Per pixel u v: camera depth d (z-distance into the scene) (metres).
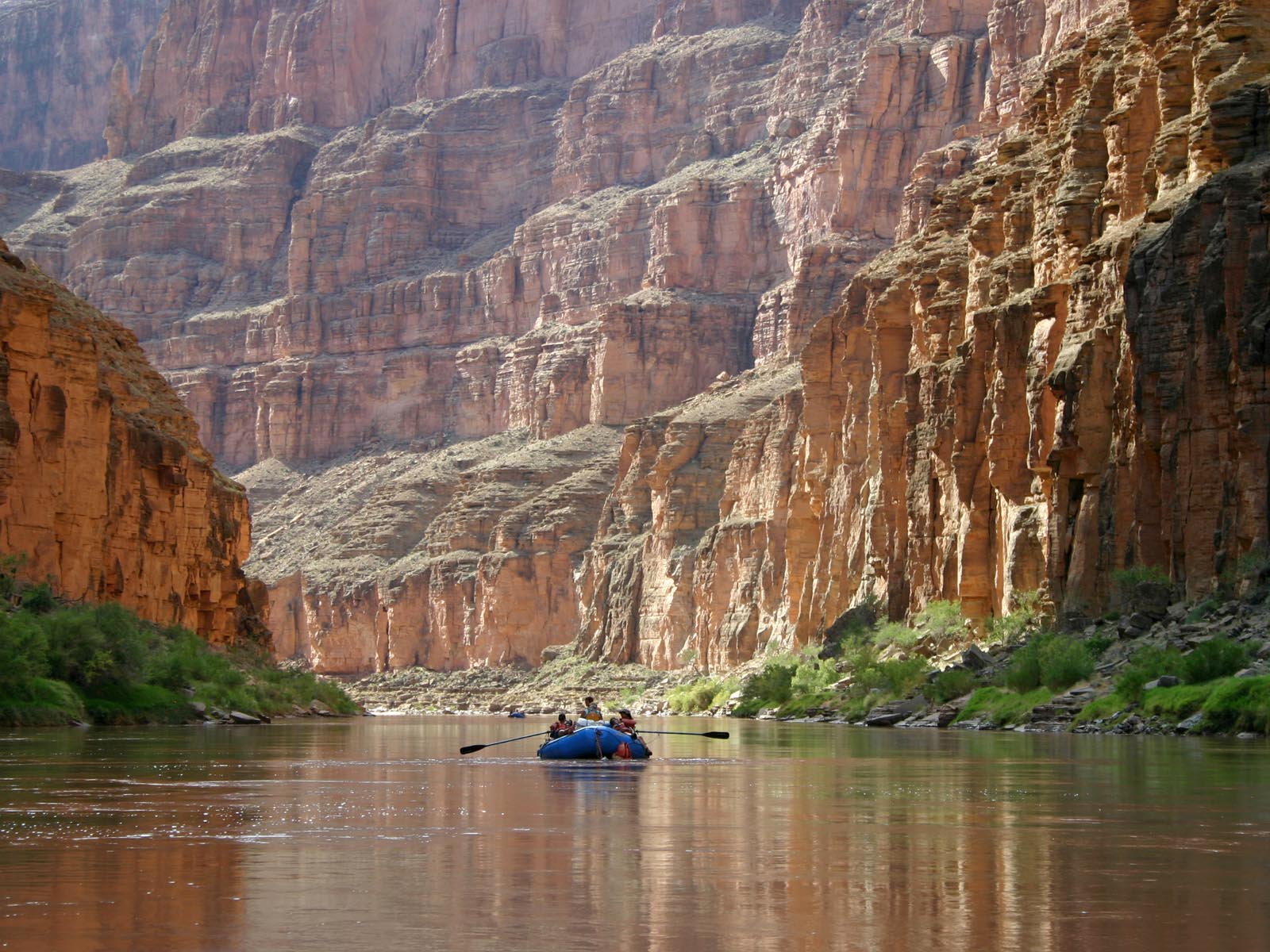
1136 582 105.56
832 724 127.56
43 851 40.53
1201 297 102.50
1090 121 130.12
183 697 123.50
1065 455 116.69
